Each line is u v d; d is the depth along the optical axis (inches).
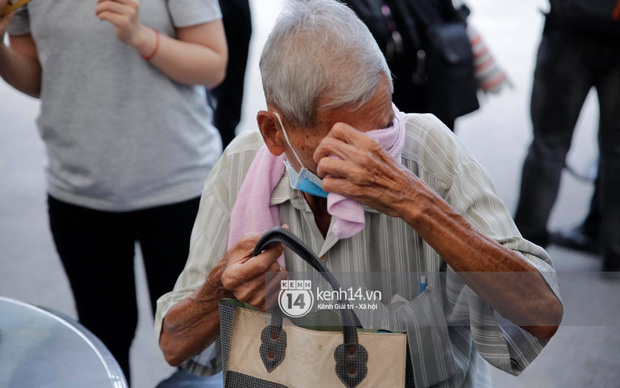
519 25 336.5
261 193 65.7
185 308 67.3
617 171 151.5
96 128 98.4
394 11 133.0
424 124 67.2
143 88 97.8
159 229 103.3
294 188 63.2
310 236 65.6
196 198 103.5
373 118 58.3
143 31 94.8
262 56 60.2
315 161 57.2
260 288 59.3
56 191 103.4
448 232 57.4
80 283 107.9
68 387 68.7
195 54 98.9
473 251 57.6
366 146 55.8
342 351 57.5
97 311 108.8
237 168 69.5
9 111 267.3
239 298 60.0
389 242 64.7
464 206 64.5
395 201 56.2
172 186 101.7
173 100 99.7
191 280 71.0
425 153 66.1
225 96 167.8
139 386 130.3
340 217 56.7
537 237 161.5
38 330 76.9
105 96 97.5
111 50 96.0
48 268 169.5
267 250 59.4
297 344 58.5
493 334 60.6
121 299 108.7
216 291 64.1
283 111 58.9
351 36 57.3
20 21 102.0
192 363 72.8
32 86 106.2
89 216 102.9
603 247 156.2
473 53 138.7
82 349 73.9
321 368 58.1
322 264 56.6
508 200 191.9
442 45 132.7
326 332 57.6
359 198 56.3
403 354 57.4
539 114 154.6
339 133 56.1
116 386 69.1
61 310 153.3
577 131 233.9
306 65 56.6
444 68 133.7
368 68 57.1
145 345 141.6
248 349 60.9
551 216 181.3
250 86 242.1
